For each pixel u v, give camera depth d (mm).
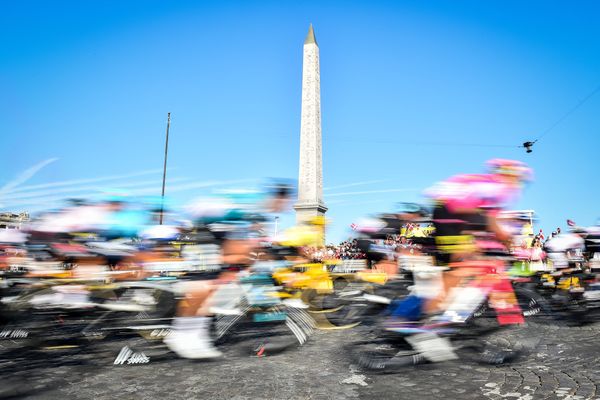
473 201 4781
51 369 4453
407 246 5859
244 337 5406
